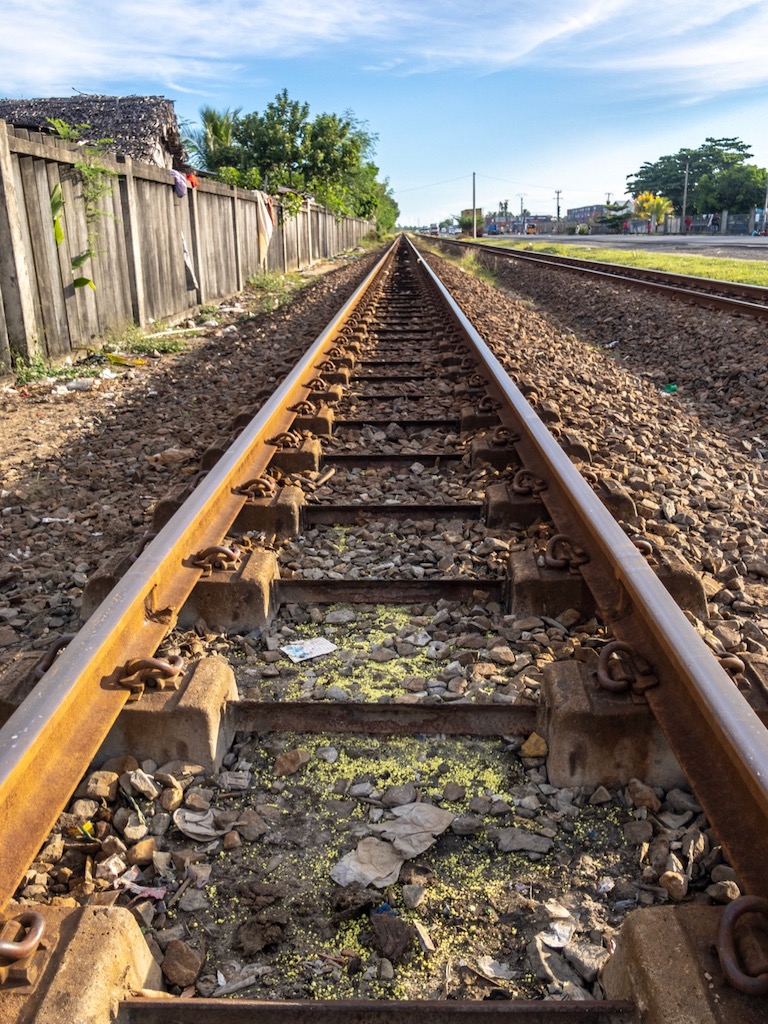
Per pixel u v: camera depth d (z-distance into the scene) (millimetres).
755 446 6539
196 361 9953
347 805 2414
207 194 15297
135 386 8523
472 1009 1698
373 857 2203
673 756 2434
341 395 6895
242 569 3445
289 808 2412
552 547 3488
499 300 16312
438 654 3168
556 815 2363
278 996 1822
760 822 1820
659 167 130250
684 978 1574
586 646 3145
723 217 88312
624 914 2025
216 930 2012
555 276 21406
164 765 2533
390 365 8602
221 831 2309
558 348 10430
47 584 4016
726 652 2996
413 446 5742
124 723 2520
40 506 5039
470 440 5625
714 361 9617
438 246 55719
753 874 1746
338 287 18547
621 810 2387
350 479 5082
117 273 10844
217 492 3846
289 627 3451
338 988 1844
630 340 12281
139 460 5918
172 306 13219
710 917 1704
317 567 3914
